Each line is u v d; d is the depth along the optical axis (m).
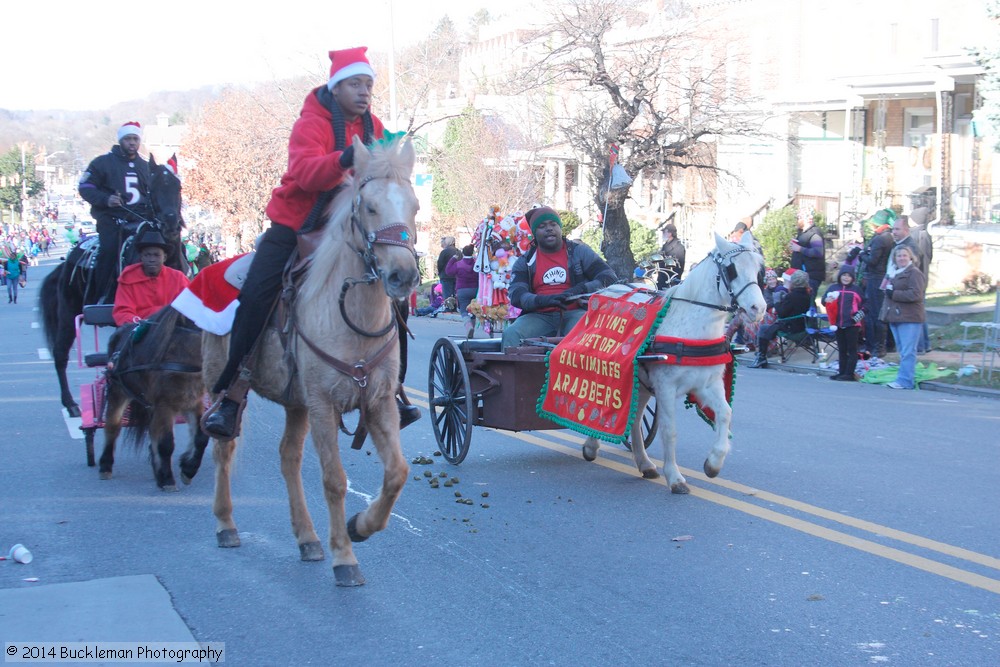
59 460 9.55
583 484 8.39
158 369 7.83
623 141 24.58
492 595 5.68
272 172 42.69
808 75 30.02
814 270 18.83
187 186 50.19
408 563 6.28
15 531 7.05
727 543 6.62
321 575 6.05
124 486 8.48
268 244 5.93
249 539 6.84
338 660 4.80
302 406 6.14
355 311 5.41
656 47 25.41
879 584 5.77
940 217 23.53
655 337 7.90
